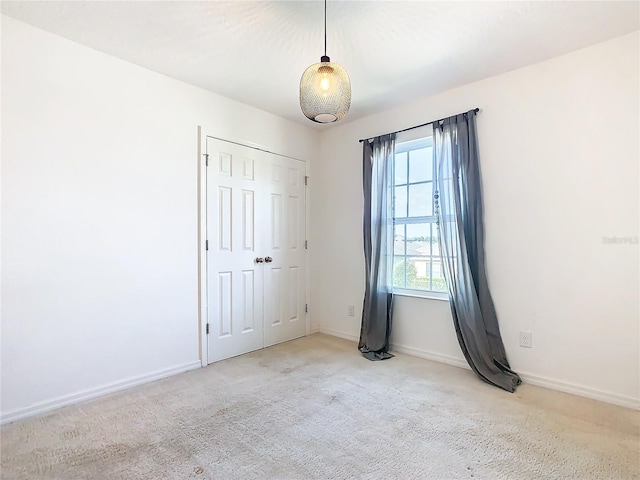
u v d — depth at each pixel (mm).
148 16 2002
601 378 2289
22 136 2078
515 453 1719
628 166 2193
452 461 1660
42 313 2150
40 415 2090
